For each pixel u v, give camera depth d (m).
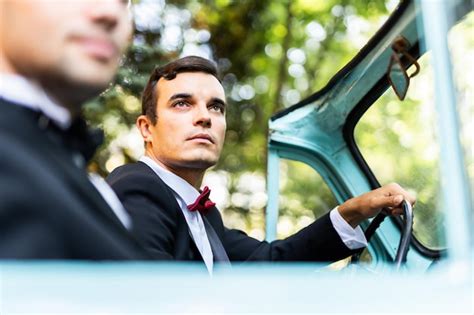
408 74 2.21
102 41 1.23
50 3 1.19
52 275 1.01
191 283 1.04
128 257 1.20
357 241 2.35
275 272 1.10
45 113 1.21
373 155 2.60
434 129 2.00
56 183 1.12
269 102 8.41
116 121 5.11
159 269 1.07
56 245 1.07
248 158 8.34
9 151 1.08
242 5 7.55
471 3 1.28
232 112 8.15
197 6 6.64
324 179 2.79
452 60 1.20
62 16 1.19
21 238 1.03
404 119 2.29
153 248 1.94
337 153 2.72
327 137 2.71
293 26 8.26
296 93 8.64
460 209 1.09
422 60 2.09
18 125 1.13
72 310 0.97
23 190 1.06
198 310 1.00
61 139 1.24
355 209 2.32
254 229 8.24
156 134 2.32
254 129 8.36
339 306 1.03
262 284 1.06
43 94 1.22
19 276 1.00
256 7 7.62
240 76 8.13
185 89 2.29
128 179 2.08
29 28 1.18
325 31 8.43
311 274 1.10
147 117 2.36
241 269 1.12
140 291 1.01
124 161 5.56
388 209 2.31
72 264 1.05
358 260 2.49
